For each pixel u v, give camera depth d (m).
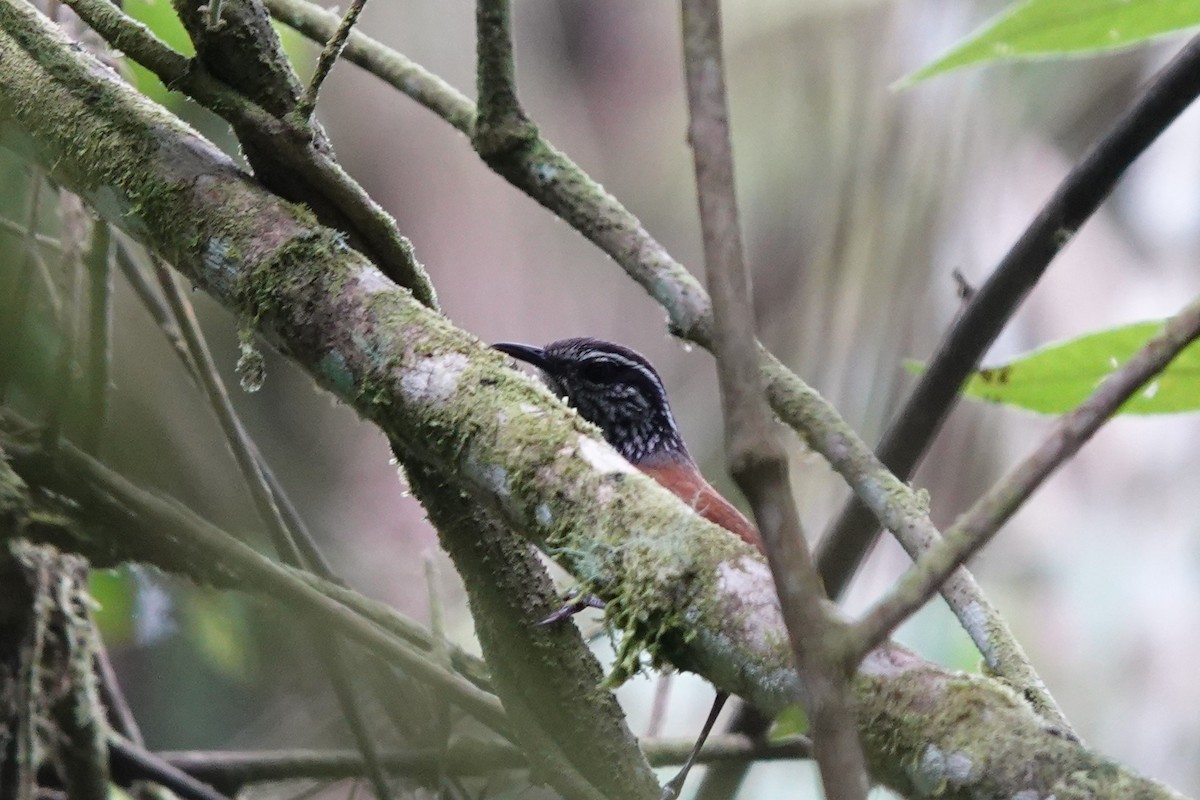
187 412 8.42
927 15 11.80
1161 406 5.62
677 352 17.12
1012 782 3.38
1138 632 12.98
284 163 5.37
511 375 4.93
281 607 7.41
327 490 13.84
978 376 6.06
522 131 6.54
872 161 10.53
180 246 5.47
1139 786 3.26
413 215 18.38
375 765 7.18
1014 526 13.80
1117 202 15.16
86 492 6.70
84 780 7.55
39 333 7.54
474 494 4.89
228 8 5.29
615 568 4.39
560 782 6.12
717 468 13.87
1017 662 5.00
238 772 8.09
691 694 10.83
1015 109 11.24
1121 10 5.77
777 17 13.55
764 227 13.14
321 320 5.14
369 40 7.58
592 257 18.89
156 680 9.58
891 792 3.77
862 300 10.27
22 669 7.07
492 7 6.30
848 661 2.87
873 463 5.68
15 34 6.01
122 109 5.74
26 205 8.09
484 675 7.91
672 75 18.86
